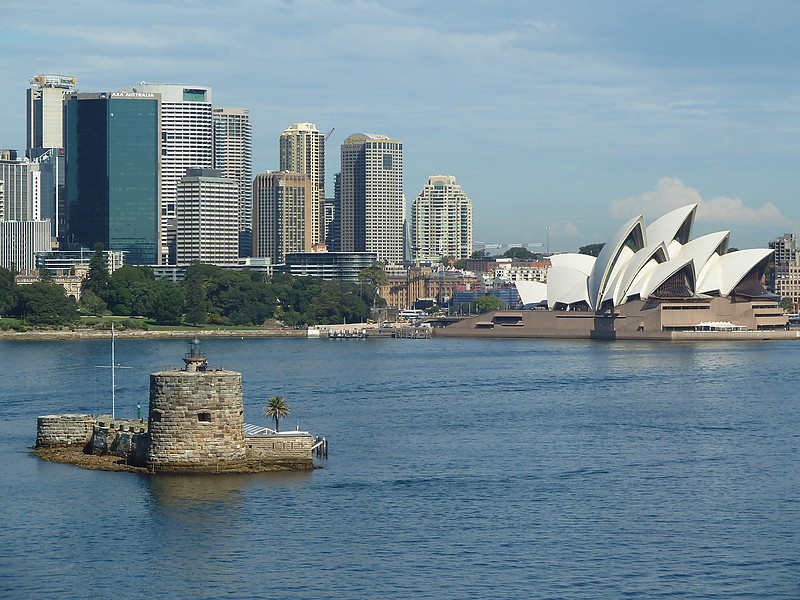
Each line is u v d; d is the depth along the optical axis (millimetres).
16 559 136500
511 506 161750
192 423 168875
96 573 132375
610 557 140500
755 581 133375
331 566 135500
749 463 193875
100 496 159375
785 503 165125
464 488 171500
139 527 147250
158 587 128750
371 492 167000
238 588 128625
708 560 139875
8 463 179500
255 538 144125
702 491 172375
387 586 129875
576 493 170125
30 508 154250
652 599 127938
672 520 156000
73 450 188250
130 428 181750
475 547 143125
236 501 158375
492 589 129750
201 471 169125
